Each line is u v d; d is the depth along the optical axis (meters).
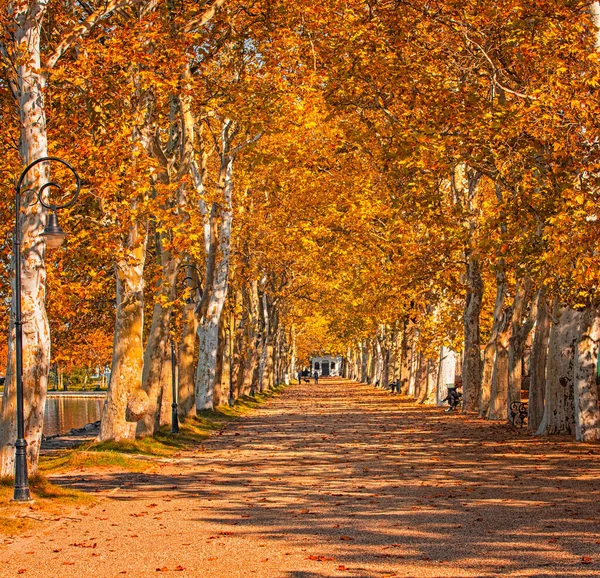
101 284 27.83
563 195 19.80
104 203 23.64
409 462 23.14
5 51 18.58
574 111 21.02
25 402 17.72
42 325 17.92
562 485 17.72
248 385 63.91
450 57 25.19
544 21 22.88
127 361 26.02
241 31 26.98
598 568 10.09
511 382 38.25
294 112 30.48
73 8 22.78
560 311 29.39
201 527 13.73
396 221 28.34
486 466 21.62
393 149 24.17
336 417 44.78
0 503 15.95
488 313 52.38
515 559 10.72
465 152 23.27
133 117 22.38
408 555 11.11
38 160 17.59
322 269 51.03
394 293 51.59
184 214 28.75
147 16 21.89
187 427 34.16
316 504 15.94
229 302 54.09
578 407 27.34
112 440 26.08
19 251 17.77
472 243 35.81
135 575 10.41
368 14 25.00
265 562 10.92
